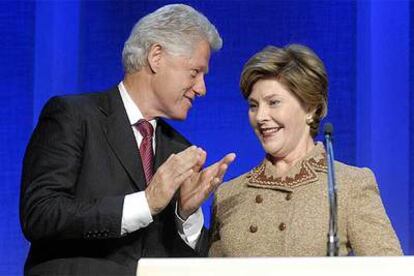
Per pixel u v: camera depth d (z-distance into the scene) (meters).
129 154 4.88
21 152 7.49
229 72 7.50
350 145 7.37
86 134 4.83
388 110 7.37
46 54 7.53
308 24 7.47
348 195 4.63
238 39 7.51
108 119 4.94
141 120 5.05
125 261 4.81
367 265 2.94
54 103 4.90
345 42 7.44
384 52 7.39
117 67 7.55
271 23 7.51
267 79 4.74
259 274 2.96
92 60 7.54
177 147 5.18
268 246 4.69
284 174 4.87
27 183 4.69
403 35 7.38
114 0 7.56
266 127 4.76
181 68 4.98
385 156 7.35
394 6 7.39
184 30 5.00
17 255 7.46
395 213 7.33
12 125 7.49
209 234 5.09
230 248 4.82
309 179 4.79
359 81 7.40
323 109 4.82
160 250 4.98
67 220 4.50
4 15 7.54
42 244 4.81
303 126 4.84
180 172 4.50
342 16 7.45
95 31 7.56
